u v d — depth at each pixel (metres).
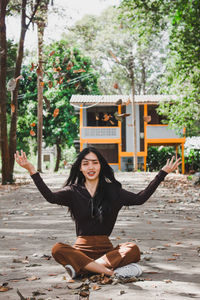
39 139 29.42
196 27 16.09
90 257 4.11
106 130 30.31
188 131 29.53
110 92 51.16
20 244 6.07
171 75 20.97
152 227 7.56
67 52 29.23
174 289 3.67
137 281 3.95
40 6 19.30
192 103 22.75
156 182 4.12
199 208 10.31
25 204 11.76
